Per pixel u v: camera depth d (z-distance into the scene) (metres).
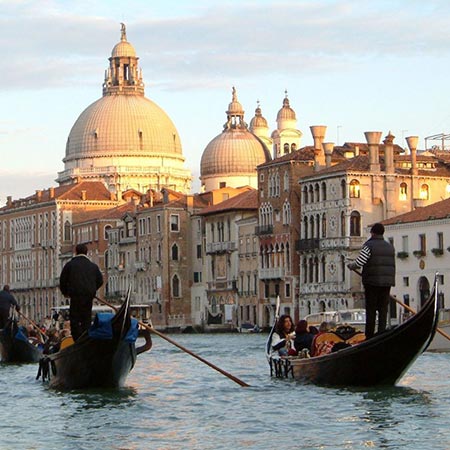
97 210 185.00
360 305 118.25
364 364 35.38
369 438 26.72
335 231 120.19
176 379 44.16
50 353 42.44
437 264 102.25
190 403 34.06
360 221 119.00
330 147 127.38
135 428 28.92
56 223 183.50
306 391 36.00
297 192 128.50
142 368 52.53
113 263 168.38
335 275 120.25
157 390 38.41
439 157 133.75
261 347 81.19
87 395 36.16
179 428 28.89
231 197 153.62
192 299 154.00
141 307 148.75
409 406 31.83
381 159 124.38
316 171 127.25
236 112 195.88
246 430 28.38
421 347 34.41
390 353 34.78
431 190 121.81
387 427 28.20
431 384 38.78
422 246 104.19
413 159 121.12
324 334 39.25
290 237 128.88
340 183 119.38
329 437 27.02
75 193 185.88
